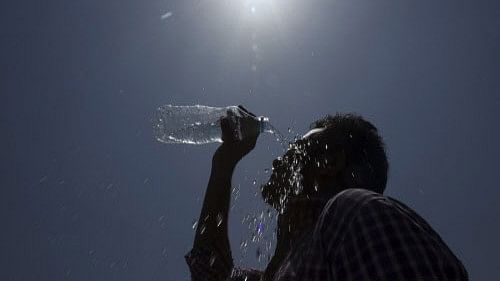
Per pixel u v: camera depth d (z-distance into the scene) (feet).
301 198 4.11
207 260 5.15
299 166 4.25
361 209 3.00
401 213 2.93
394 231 2.83
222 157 5.49
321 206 3.98
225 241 5.17
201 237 5.26
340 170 4.09
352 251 2.89
